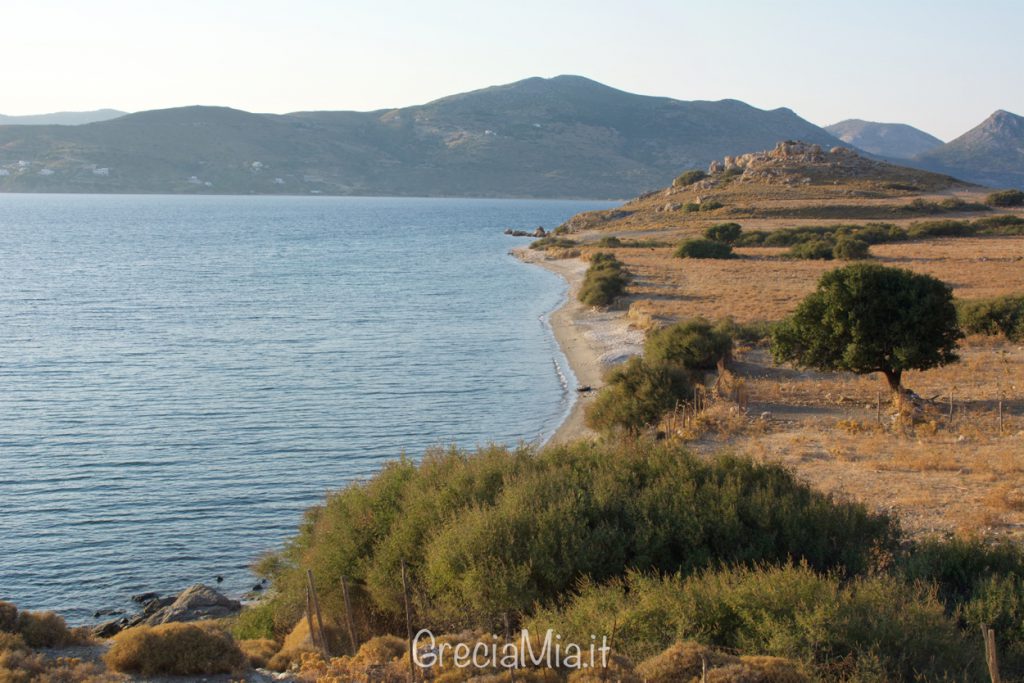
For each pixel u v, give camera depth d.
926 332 31.56
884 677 10.29
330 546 16.38
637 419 31.28
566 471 16.98
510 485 15.95
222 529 26.97
